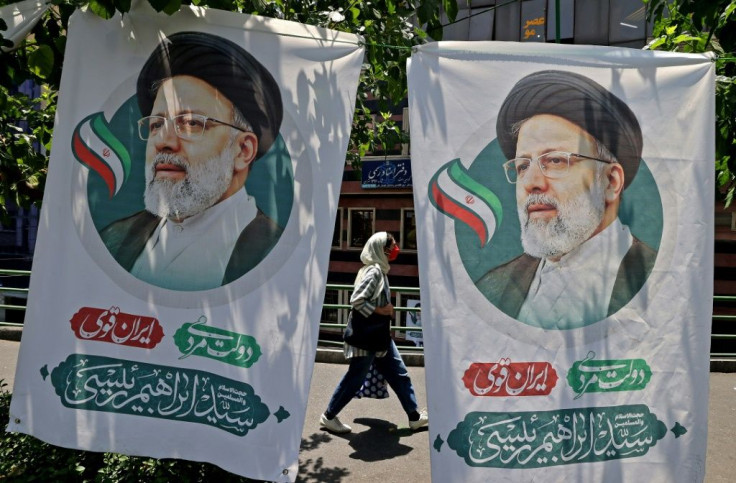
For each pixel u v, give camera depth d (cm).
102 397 303
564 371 313
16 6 325
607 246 318
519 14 1494
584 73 321
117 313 306
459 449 305
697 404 319
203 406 304
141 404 304
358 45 318
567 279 316
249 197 311
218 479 364
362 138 647
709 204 323
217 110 312
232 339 307
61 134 306
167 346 306
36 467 365
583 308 316
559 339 313
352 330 532
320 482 445
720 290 1506
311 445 518
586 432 312
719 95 420
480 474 305
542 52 321
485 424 307
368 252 534
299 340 308
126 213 309
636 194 321
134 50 311
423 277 310
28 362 301
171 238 309
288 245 311
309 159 313
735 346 1496
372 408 618
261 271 310
